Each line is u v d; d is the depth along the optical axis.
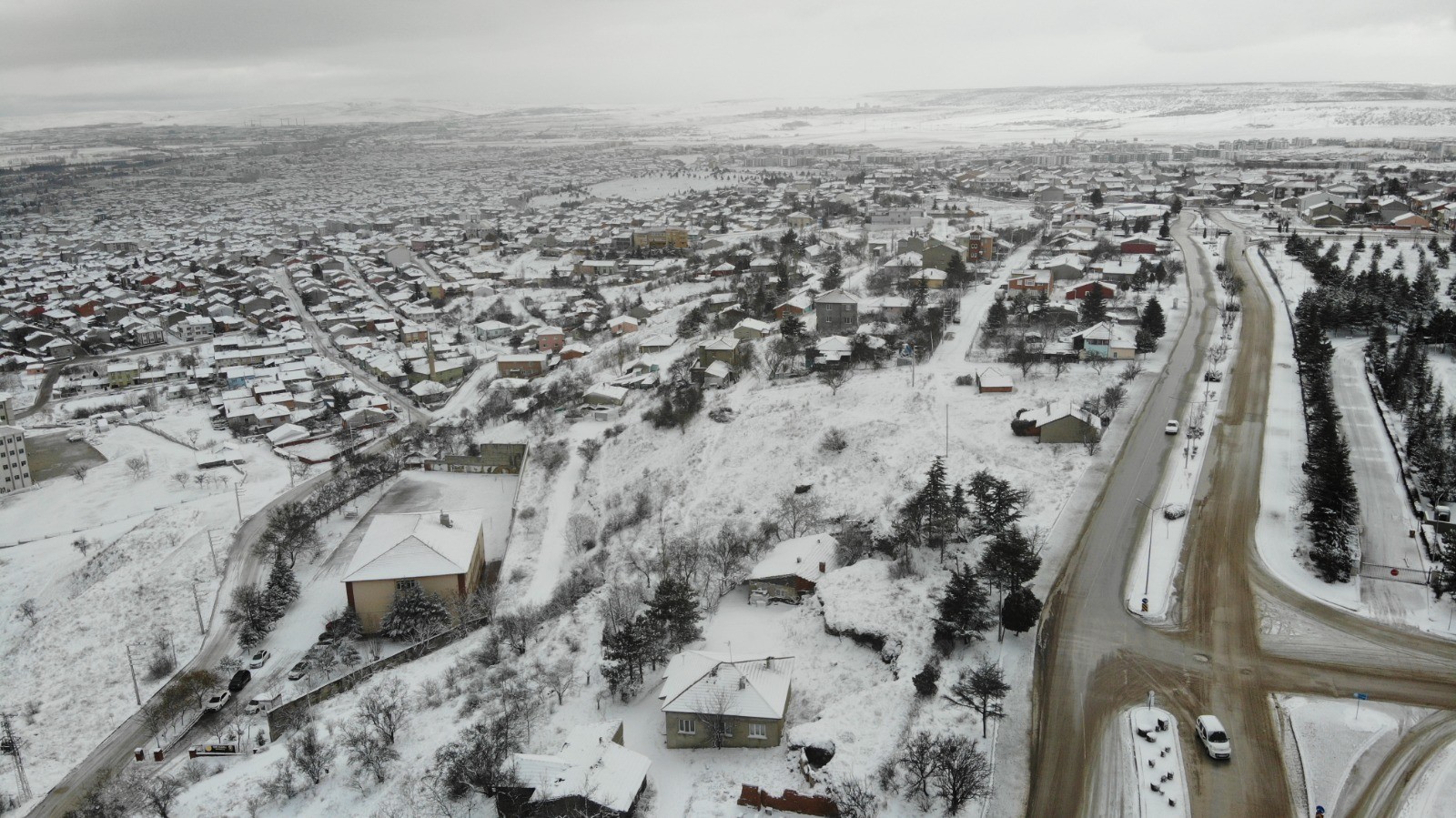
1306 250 189.12
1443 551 74.69
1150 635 68.31
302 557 115.62
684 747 63.91
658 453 129.50
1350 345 132.00
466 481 139.38
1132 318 152.25
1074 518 86.94
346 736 70.94
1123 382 122.12
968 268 198.88
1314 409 105.62
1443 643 65.75
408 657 87.19
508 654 83.31
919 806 53.75
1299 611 70.69
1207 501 88.62
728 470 117.81
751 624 79.75
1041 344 139.25
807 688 68.75
